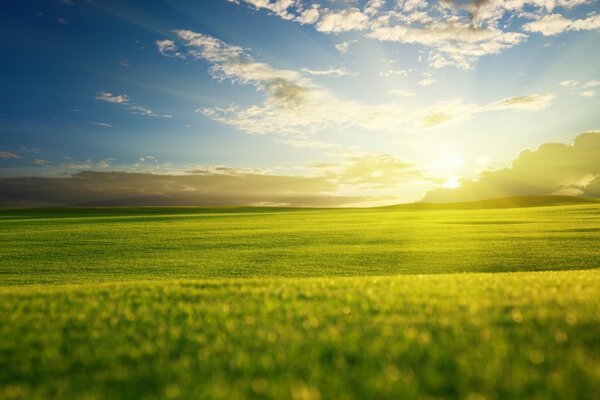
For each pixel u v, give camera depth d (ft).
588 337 20.80
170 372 18.72
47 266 99.60
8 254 118.32
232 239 147.43
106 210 360.07
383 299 31.53
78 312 31.19
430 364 18.30
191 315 29.12
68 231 176.86
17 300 36.58
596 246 114.83
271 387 16.39
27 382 18.65
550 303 27.89
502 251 110.83
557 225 169.27
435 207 414.00
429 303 29.35
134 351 21.88
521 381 16.07
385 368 17.99
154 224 208.44
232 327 25.50
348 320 25.91
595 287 34.99
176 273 89.66
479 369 17.37
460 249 116.78
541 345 20.08
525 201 424.87
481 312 26.30
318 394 15.52
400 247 124.06
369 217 246.88
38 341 24.21
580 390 15.28
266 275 86.69
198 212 333.83
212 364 19.58
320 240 142.92
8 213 330.13
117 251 122.72
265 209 389.60
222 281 45.39
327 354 20.20
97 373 19.25
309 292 35.60
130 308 32.32
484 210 284.82
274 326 25.43
